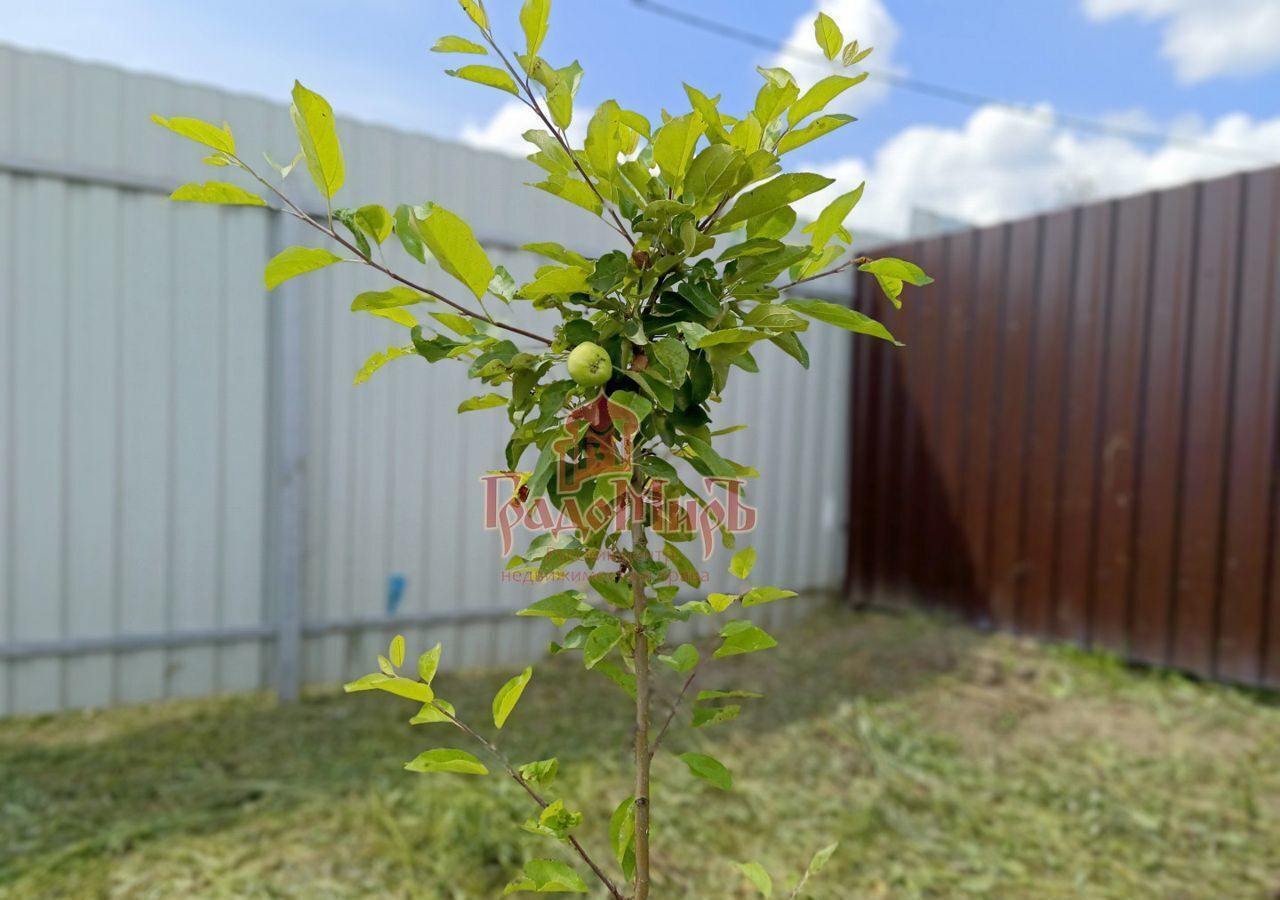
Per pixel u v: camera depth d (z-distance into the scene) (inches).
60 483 127.3
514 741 124.6
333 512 147.1
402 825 97.0
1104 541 160.6
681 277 39.6
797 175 36.0
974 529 180.9
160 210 131.1
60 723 129.3
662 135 35.5
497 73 37.3
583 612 39.8
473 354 45.2
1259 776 118.4
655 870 92.0
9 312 123.0
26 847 91.5
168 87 130.2
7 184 121.6
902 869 95.4
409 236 38.3
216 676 139.2
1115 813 108.6
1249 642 143.3
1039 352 169.6
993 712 139.7
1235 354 144.2
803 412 199.3
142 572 133.3
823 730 131.3
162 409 133.3
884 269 40.1
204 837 93.9
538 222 159.3
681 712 137.3
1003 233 175.0
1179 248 150.3
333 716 134.0
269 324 140.0
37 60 121.9
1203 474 147.9
